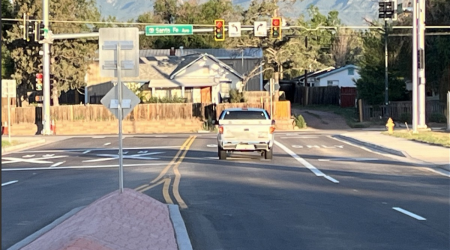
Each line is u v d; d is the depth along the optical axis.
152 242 8.48
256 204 12.62
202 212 11.66
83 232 8.14
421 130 34.66
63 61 50.75
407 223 10.38
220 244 8.85
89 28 56.75
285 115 46.72
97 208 9.82
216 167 20.30
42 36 35.12
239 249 8.51
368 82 50.47
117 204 10.22
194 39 82.56
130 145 31.70
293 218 10.96
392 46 49.75
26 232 10.26
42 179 18.47
